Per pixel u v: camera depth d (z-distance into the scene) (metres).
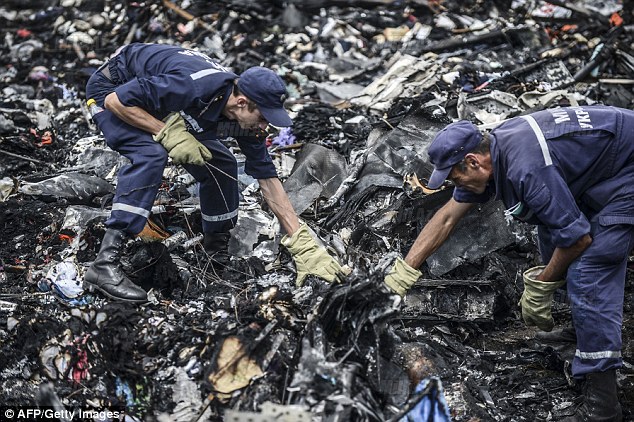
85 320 9.90
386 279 9.80
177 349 9.48
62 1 20.00
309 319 9.22
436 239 9.69
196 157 9.70
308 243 10.57
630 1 19.41
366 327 9.03
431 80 16.12
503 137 8.87
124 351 9.48
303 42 18.61
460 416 9.45
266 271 11.48
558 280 9.52
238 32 19.03
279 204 10.70
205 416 8.86
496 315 11.39
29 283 10.88
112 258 10.09
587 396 9.40
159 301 10.36
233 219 11.52
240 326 9.38
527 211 9.06
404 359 9.91
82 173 13.92
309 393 8.38
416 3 19.89
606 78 16.84
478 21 19.17
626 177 9.01
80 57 18.28
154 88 9.50
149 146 9.87
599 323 9.05
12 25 19.55
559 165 8.75
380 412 8.46
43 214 12.61
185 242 11.67
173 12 19.59
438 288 11.34
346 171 13.39
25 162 14.42
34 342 9.95
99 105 10.19
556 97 15.41
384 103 15.66
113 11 19.66
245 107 9.61
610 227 8.98
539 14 19.27
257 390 8.73
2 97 16.77
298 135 15.04
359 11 19.69
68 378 9.80
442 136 8.88
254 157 10.54
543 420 9.80
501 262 11.70
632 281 12.14
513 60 17.50
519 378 10.38
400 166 13.03
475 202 9.53
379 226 12.23
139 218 9.95
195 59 9.84
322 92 16.64
